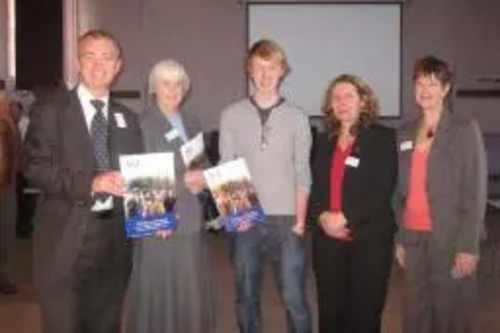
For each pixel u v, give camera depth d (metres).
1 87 8.94
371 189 2.91
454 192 2.82
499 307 4.68
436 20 9.85
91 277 2.59
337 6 9.83
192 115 3.11
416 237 2.92
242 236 3.11
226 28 9.88
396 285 5.19
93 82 2.56
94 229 2.54
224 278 5.47
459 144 2.80
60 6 9.68
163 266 2.95
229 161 3.00
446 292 2.88
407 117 9.92
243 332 3.19
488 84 9.88
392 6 9.82
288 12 9.83
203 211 3.05
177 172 2.93
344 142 2.99
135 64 9.86
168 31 9.87
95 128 2.57
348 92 2.93
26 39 9.56
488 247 6.31
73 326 2.55
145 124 2.91
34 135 2.50
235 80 9.91
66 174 2.48
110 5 9.83
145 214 2.65
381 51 9.88
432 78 2.82
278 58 3.03
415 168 2.91
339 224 2.93
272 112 3.05
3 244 5.09
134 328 2.97
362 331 2.97
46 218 2.53
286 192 3.06
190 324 2.98
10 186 5.10
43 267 2.52
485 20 9.84
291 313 3.13
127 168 2.62
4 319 4.43
